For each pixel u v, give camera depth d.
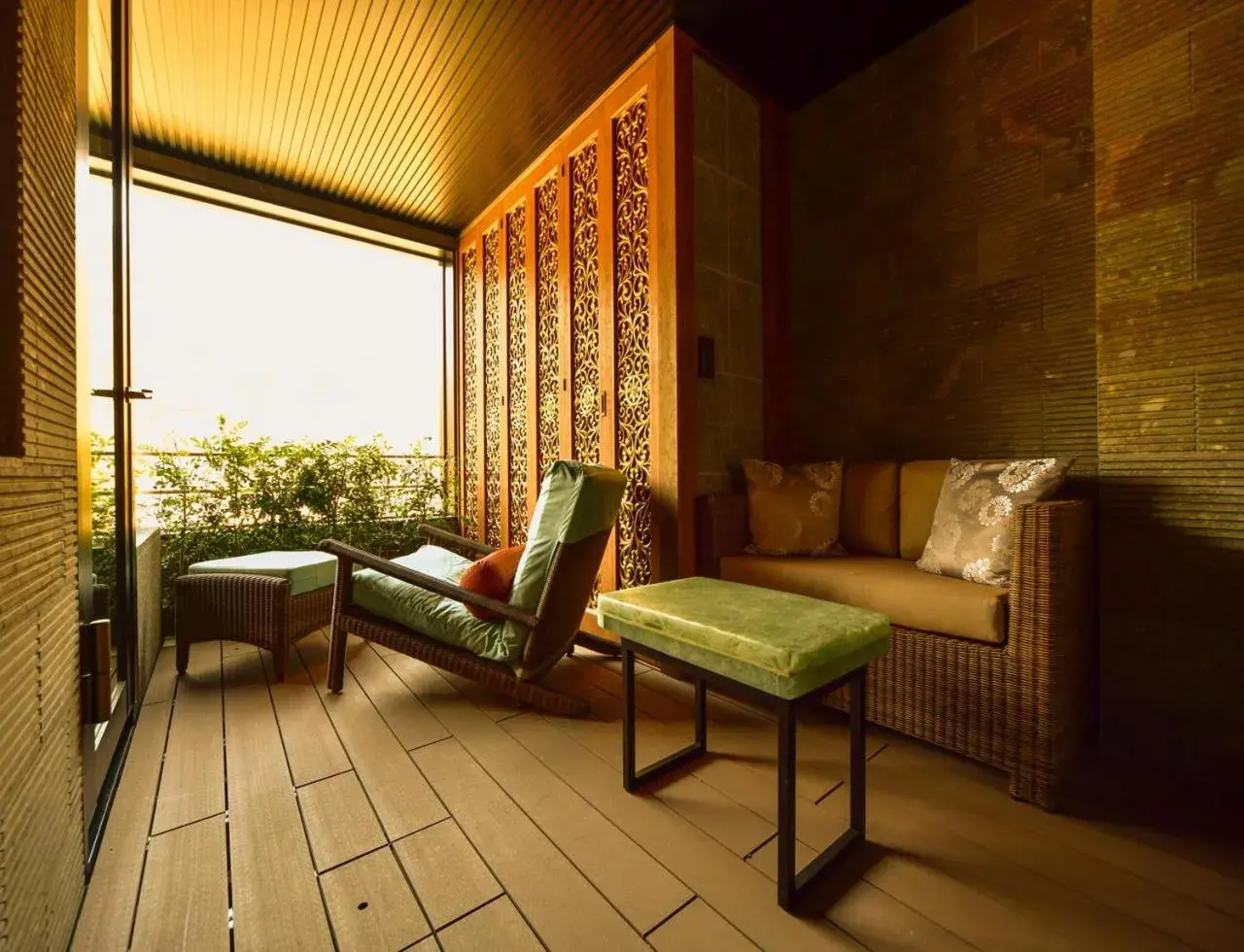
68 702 1.04
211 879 1.18
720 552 2.43
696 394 2.54
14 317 0.82
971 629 1.57
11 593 0.75
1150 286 1.68
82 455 1.22
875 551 2.38
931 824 1.37
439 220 4.37
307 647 2.80
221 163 3.54
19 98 0.82
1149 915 1.08
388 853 1.26
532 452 3.54
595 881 1.17
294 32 2.44
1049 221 2.08
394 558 4.09
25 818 0.80
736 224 2.76
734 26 2.45
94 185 1.66
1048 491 1.70
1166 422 1.64
